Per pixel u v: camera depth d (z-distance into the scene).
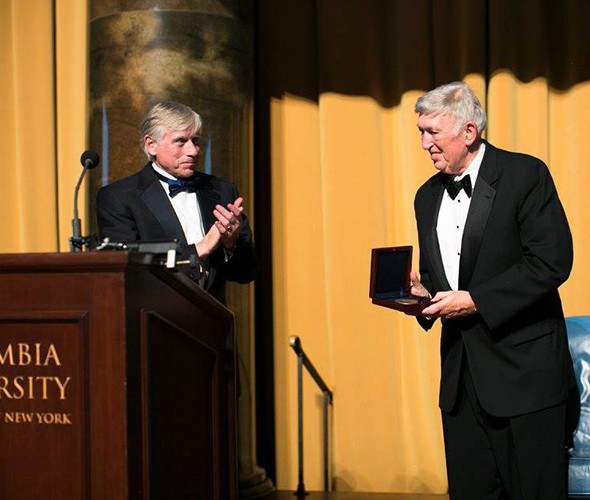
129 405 2.74
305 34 6.23
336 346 6.00
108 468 2.72
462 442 3.86
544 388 3.65
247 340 5.64
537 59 5.87
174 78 5.39
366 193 6.04
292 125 6.20
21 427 2.79
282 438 6.11
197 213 4.30
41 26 6.18
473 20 5.87
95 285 2.74
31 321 2.77
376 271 3.80
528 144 5.88
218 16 5.52
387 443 5.95
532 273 3.63
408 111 5.96
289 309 6.13
